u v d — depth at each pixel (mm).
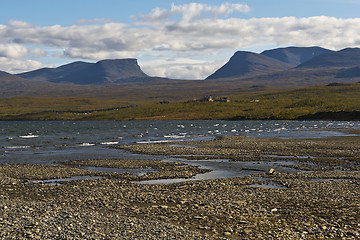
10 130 109750
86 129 113375
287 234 15812
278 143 56188
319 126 111688
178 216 18484
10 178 29031
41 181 28734
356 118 149250
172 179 29484
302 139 64688
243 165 36500
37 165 36750
